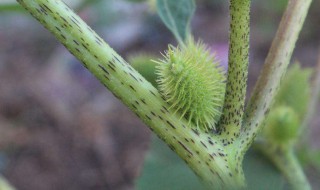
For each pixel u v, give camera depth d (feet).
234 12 0.43
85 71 2.27
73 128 2.09
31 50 2.40
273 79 0.47
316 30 2.22
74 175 1.98
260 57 2.24
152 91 0.45
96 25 2.12
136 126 2.07
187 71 0.44
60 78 2.27
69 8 0.45
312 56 2.18
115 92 0.45
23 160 2.00
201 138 0.45
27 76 2.30
